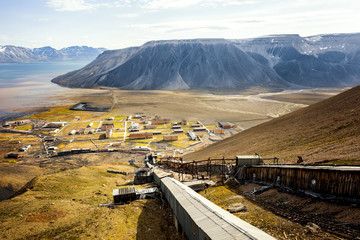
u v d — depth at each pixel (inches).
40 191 1844.2
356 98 2432.3
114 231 1090.1
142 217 1237.1
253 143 2659.9
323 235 692.7
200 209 903.1
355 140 1423.5
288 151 1857.8
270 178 1280.8
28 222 1199.6
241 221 784.3
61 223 1185.4
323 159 1254.9
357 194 826.2
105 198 1637.6
